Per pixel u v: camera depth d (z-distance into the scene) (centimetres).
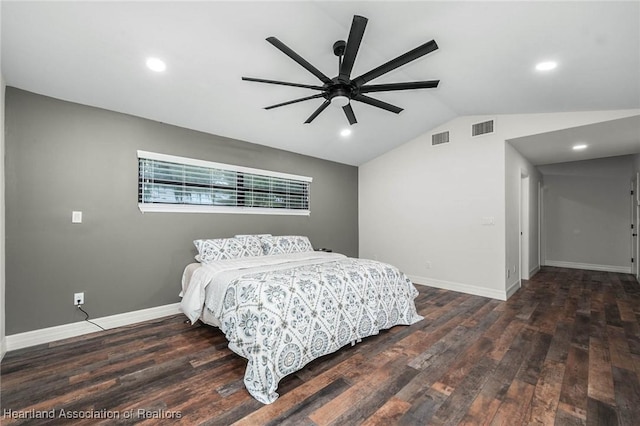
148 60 234
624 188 561
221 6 190
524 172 488
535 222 577
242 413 163
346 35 223
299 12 199
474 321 304
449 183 437
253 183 412
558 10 165
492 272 394
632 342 249
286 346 195
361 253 566
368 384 191
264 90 293
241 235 378
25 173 248
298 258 329
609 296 394
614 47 193
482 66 252
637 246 487
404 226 496
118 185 296
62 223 265
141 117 312
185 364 217
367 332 255
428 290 432
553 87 272
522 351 235
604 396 176
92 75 244
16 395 179
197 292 273
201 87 278
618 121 316
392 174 514
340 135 431
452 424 153
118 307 295
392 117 398
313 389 186
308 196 488
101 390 184
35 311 252
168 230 329
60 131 265
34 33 196
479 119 405
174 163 336
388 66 191
